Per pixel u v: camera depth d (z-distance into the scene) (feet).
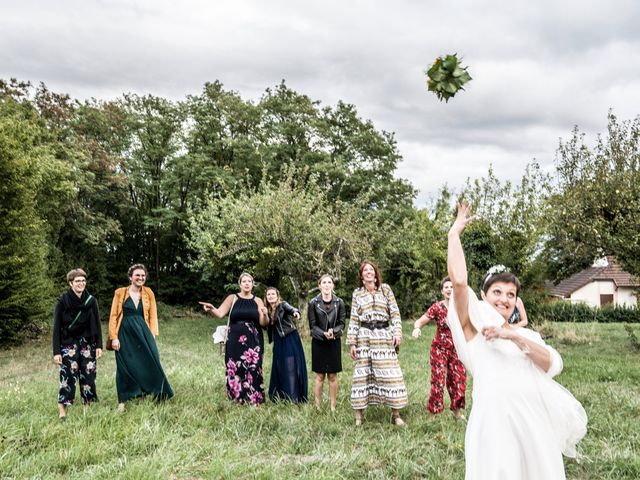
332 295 24.40
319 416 21.68
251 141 101.65
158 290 113.19
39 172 61.36
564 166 53.42
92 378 23.34
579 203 49.47
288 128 96.99
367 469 15.76
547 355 9.68
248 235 57.93
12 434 18.25
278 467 15.69
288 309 25.72
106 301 105.70
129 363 23.49
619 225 47.60
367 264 22.36
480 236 54.95
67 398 21.88
